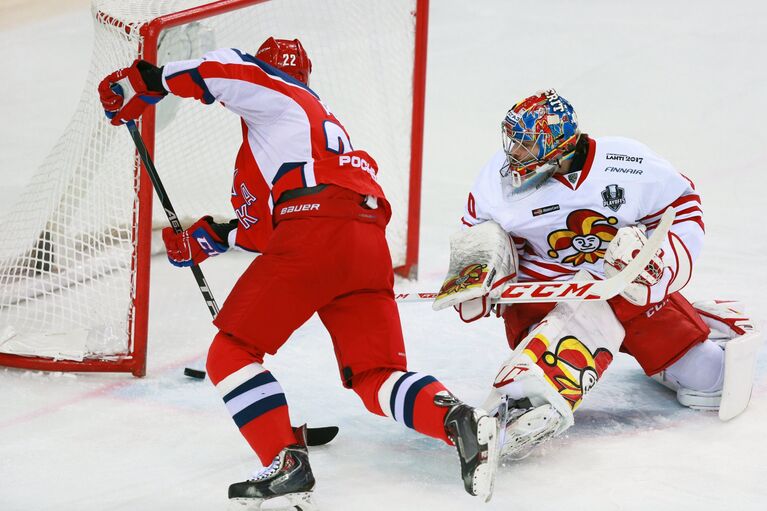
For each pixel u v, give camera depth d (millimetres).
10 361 12734
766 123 25938
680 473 9531
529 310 10984
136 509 8992
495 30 36531
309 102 9508
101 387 12344
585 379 10031
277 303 8984
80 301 13617
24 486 9469
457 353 13484
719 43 31938
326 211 9047
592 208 10312
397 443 10578
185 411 11531
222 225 10469
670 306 10867
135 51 12320
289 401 11883
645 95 28688
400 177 16859
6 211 20391
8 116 29438
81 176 13602
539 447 10250
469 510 8828
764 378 12148
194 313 15297
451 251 10625
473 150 26328
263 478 8531
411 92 16422
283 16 17031
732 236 18922
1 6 42750
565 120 9977
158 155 16859
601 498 9008
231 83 9133
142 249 12297
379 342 9266
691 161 23984
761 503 8875
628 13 36562
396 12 16734
